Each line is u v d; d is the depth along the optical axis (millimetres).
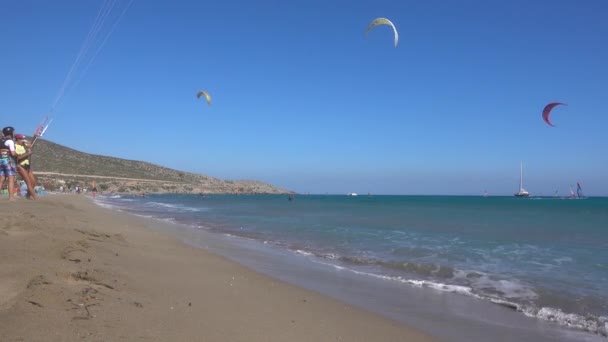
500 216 41844
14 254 6383
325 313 6961
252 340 5102
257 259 12633
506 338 6367
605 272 11383
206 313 5855
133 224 20531
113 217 23703
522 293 9109
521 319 7336
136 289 6348
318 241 17656
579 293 9109
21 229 8664
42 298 4699
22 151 15391
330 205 73625
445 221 32281
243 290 7867
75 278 6004
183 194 155125
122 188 130375
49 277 5512
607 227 27375
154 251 11070
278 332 5605
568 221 34281
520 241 18594
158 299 6086
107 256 8484
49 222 10406
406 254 14305
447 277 10734
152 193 144125
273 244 16500
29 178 17328
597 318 7418
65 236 9102
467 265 12406
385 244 16844
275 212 43500
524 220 35219
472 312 7672
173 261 9930
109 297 5473
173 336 4629
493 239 19250
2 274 5289
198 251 12516
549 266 12297
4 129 14547
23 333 3727
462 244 17109
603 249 16000
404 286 9633
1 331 3668
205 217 32469
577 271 11531
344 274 10828
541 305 8203
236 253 13609
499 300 8500
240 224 26125
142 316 5070
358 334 6051
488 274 11094
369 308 7637
